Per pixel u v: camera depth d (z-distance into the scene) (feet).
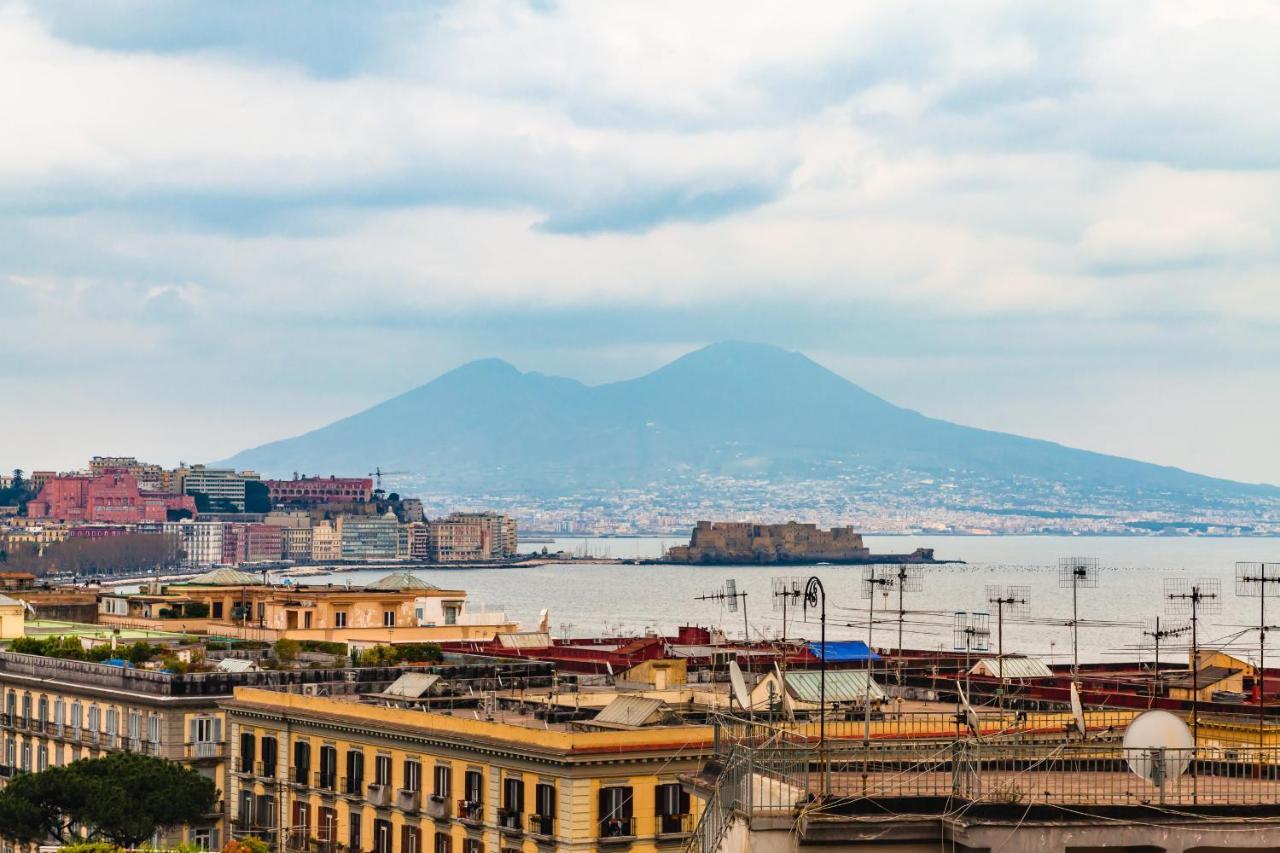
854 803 189.98
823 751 201.36
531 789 463.01
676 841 455.22
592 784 451.53
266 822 567.59
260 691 584.40
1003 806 188.55
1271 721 490.08
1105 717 431.43
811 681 494.59
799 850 185.47
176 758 636.89
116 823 566.77
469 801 485.97
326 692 612.29
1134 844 185.88
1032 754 211.00
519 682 615.16
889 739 345.51
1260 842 186.60
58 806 577.43
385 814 517.55
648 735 458.50
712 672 600.80
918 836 186.70
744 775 198.08
